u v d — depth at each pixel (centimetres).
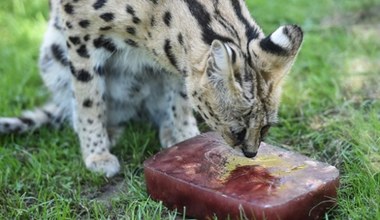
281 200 443
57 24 608
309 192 452
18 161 576
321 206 463
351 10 811
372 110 598
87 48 556
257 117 461
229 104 462
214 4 495
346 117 609
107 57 567
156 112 623
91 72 566
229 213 455
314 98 649
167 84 591
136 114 630
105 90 594
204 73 470
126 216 496
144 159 581
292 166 480
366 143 547
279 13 802
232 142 481
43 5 840
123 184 553
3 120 615
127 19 527
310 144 579
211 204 464
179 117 596
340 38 744
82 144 582
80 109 574
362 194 491
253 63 454
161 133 609
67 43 563
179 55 511
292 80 680
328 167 479
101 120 579
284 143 588
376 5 816
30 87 707
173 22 507
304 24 780
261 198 446
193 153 503
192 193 473
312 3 824
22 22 809
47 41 632
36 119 630
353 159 538
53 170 567
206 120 489
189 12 498
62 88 629
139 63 576
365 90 654
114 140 607
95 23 540
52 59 629
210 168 485
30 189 547
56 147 601
